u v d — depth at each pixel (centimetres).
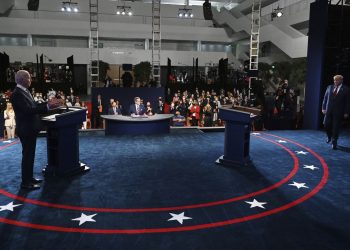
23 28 2544
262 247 335
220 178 561
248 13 3000
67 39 2781
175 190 502
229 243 343
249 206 443
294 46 2159
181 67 2892
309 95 1076
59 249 327
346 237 359
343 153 743
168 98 1788
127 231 367
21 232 362
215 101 1479
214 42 3091
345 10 1028
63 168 559
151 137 918
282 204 451
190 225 384
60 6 2673
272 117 1266
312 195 486
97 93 1305
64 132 554
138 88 1344
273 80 2173
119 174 578
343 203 456
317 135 959
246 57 2891
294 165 644
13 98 470
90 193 485
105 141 859
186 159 683
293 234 364
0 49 2522
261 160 679
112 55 2695
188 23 2984
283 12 2388
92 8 2739
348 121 1079
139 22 2841
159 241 346
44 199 460
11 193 480
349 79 1076
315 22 1036
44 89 1755
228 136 641
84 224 384
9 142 818
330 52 1035
